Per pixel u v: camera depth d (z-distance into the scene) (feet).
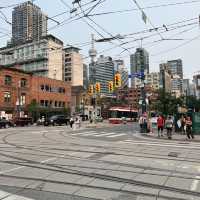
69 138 79.87
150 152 49.96
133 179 29.63
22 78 213.46
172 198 23.39
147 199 23.08
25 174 31.99
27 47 106.22
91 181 28.84
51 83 240.94
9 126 156.15
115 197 23.58
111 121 201.46
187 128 79.00
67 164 37.88
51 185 27.27
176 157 44.32
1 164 37.91
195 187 26.63
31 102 211.20
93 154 47.03
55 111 238.27
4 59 142.31
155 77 314.14
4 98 198.59
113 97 321.32
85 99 307.17
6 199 23.16
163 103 139.95
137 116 234.17
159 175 31.48
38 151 50.55
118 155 46.06
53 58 128.36
